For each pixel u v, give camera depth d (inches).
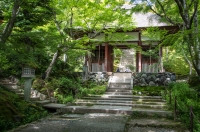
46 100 383.9
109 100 416.8
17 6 265.3
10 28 258.2
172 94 389.7
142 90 477.1
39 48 319.9
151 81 534.3
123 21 481.7
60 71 526.3
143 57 647.1
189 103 328.8
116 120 283.6
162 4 394.3
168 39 337.7
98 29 514.0
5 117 239.8
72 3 406.9
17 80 407.2
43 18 324.5
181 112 315.9
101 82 548.4
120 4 444.1
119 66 904.3
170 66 672.4
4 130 225.9
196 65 281.0
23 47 277.3
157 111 319.3
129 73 571.2
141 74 546.0
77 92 452.1
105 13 439.5
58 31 456.4
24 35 268.2
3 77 413.7
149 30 485.4
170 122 277.1
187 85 444.8
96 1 444.5
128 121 281.7
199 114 291.3
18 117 258.4
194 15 283.3
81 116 313.0
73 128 239.1
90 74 582.9
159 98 426.0
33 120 280.1
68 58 608.4
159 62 580.4
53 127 243.3
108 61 662.5
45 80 439.5
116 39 532.7
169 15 413.1
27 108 298.0
